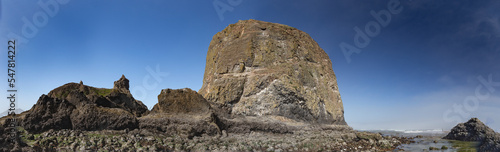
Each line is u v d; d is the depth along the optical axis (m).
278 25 41.88
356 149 22.27
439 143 27.05
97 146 16.89
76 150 16.11
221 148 19.81
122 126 20.80
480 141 25.92
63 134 17.88
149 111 26.69
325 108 38.53
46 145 16.17
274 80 33.69
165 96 24.61
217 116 25.98
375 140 25.73
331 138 25.77
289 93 33.44
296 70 36.97
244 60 36.12
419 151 22.25
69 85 24.73
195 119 23.59
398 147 24.50
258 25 39.59
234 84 34.12
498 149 23.53
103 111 20.62
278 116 32.06
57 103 19.75
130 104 26.86
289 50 38.62
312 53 42.00
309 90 36.72
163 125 22.48
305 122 33.94
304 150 21.20
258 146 21.33
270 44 37.72
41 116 18.42
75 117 19.75
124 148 17.09
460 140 28.88
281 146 21.70
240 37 38.91
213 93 33.81
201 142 21.02
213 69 39.28
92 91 25.58
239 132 26.47
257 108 32.50
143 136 20.19
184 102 24.84
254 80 33.94
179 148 18.84
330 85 41.84
